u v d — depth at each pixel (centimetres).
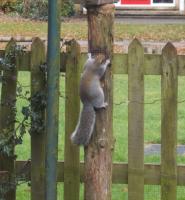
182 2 4734
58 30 847
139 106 1020
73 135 909
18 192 1220
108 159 920
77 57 1021
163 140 1024
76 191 1052
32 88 1028
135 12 4697
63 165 1050
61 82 2075
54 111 859
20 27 4031
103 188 922
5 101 1038
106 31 892
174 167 1029
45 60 1026
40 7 4488
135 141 1029
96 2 884
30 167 1056
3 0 4678
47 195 868
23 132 1031
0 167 1055
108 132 912
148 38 3600
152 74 1013
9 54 1029
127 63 1013
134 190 1039
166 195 1038
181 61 1005
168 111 1016
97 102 884
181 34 3778
